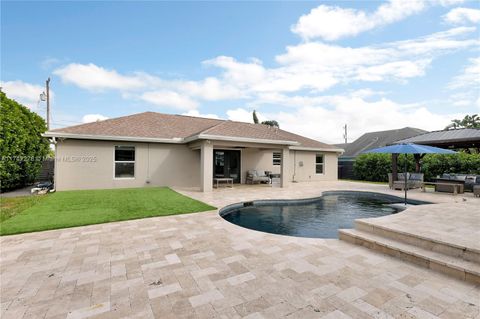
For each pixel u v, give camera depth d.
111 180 12.21
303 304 2.68
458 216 5.88
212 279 3.23
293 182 17.48
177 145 13.78
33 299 2.76
